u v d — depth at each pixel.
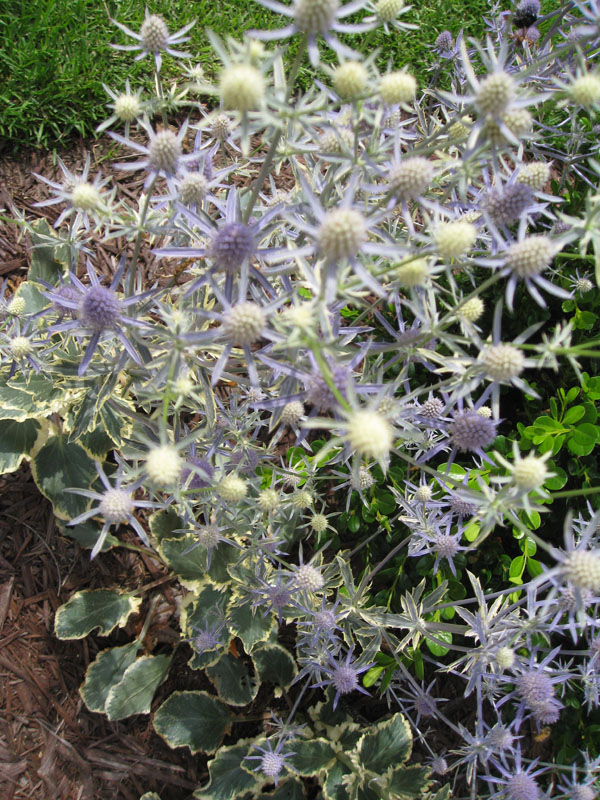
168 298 0.33
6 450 0.33
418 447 0.33
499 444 0.34
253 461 0.30
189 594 0.35
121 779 0.33
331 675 0.31
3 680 0.33
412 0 0.49
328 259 0.21
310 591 0.29
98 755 0.33
